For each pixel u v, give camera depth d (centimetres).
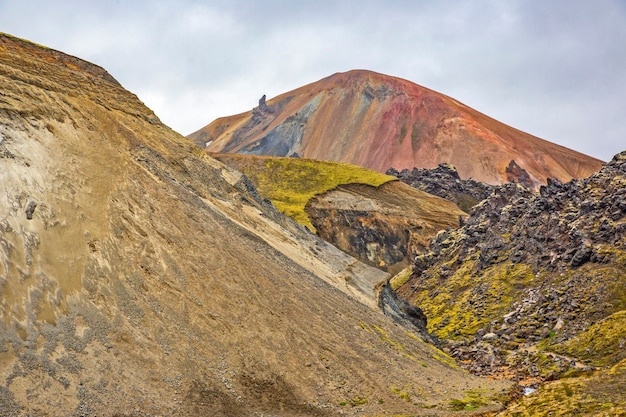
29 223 5362
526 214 17850
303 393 6212
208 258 7025
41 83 7788
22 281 4903
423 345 10275
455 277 17988
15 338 4531
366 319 9244
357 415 6178
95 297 5428
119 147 7994
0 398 4106
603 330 11838
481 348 12875
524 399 7481
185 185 9038
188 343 5784
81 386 4631
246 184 12138
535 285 15188
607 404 6425
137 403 4841
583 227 15500
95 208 6238
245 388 5806
